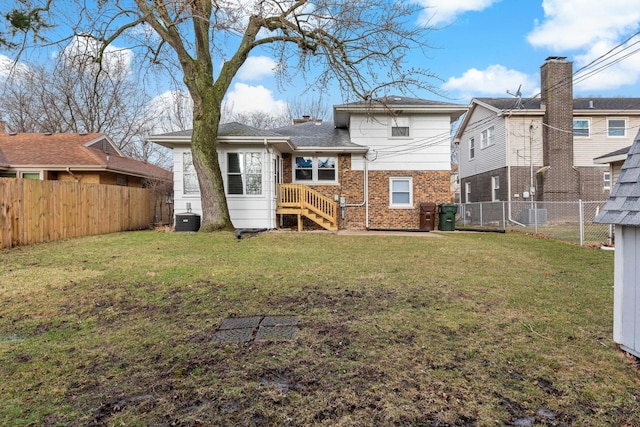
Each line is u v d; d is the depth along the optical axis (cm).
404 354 286
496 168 1870
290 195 1308
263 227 1222
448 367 265
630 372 255
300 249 801
